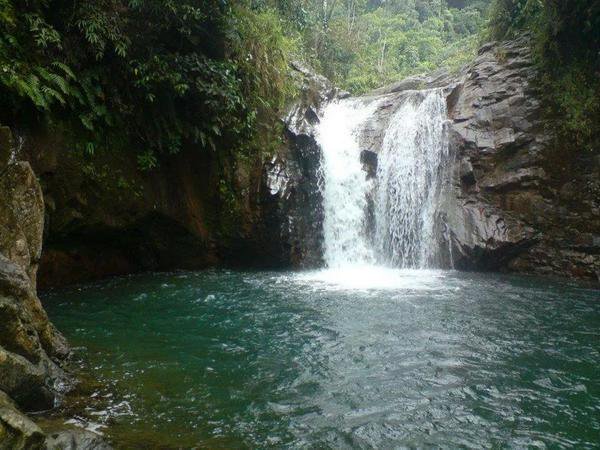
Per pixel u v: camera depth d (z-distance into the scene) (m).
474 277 11.68
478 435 4.34
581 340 6.87
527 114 13.12
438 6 42.09
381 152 14.66
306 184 13.24
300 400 4.91
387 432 4.34
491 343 6.72
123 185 10.22
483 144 13.30
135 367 5.58
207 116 11.53
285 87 14.45
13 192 5.51
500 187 12.92
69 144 9.14
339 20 27.86
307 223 12.98
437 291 9.94
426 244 13.34
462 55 27.36
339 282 10.81
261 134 13.12
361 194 14.15
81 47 9.30
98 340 6.55
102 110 9.42
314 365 5.86
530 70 13.62
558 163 12.50
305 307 8.53
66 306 8.31
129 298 9.02
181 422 4.31
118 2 10.01
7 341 4.21
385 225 14.22
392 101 16.02
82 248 10.25
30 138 8.45
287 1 17.45
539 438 4.31
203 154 12.19
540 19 13.88
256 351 6.32
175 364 5.77
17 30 8.14
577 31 12.68
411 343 6.68
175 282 10.59
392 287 10.29
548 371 5.77
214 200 12.33
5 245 5.21
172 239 11.75
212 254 12.55
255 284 10.46
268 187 12.41
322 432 4.29
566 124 12.44
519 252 12.58
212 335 6.96
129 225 10.67
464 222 12.78
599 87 12.34
